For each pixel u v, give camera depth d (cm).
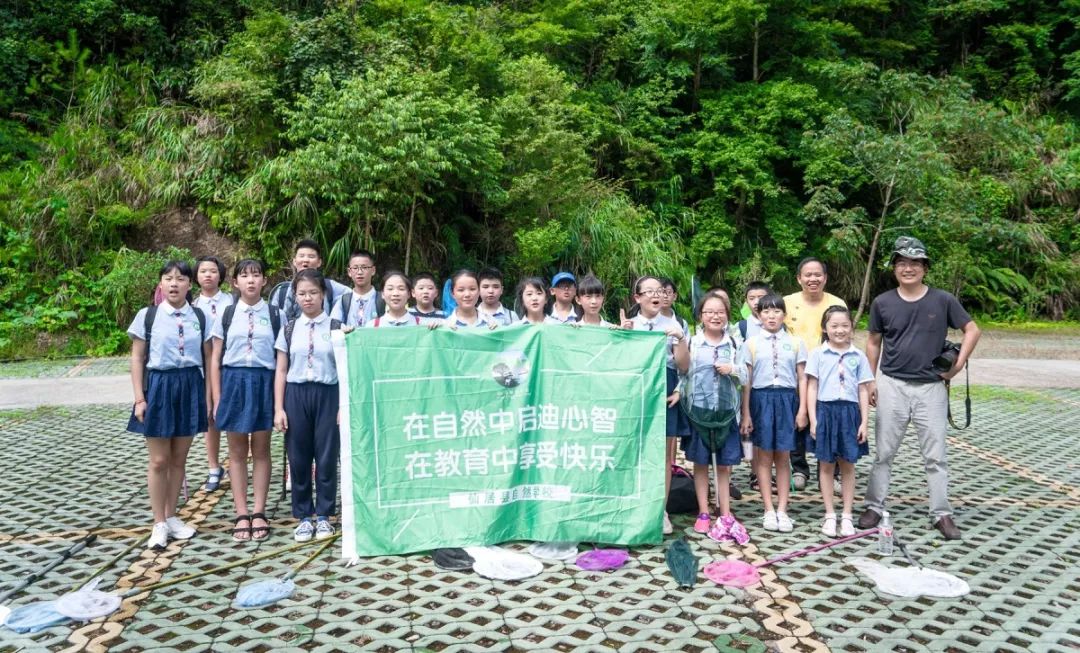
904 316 452
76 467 574
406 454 405
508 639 317
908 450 643
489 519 407
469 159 1200
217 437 511
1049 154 1894
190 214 1259
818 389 446
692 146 1669
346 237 1194
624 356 424
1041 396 902
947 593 361
